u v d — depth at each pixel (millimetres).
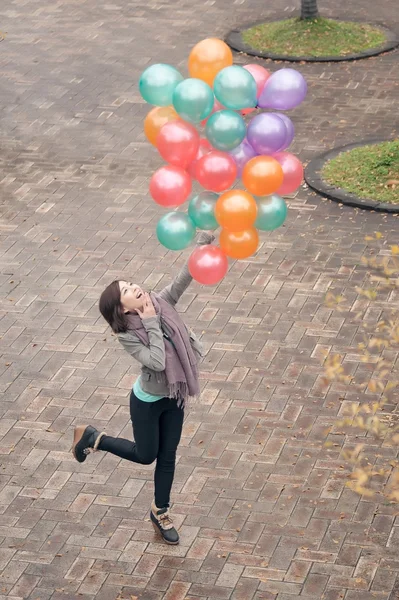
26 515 7168
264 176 5801
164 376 6211
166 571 6617
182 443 7820
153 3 20375
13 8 20422
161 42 18109
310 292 9977
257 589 6430
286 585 6445
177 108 5812
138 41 18234
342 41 17359
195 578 6547
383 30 18062
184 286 6395
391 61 16781
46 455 7781
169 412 6449
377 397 8258
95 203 12250
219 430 7957
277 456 7637
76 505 7246
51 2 20781
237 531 6922
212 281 6195
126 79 16438
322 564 6594
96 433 6801
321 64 16781
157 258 10883
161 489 6691
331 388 8398
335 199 11938
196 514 7094
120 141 14070
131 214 11938
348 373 8594
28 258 10938
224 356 8922
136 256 10938
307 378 8555
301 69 16594
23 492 7398
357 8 19344
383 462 7492
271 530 6910
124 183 12773
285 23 18156
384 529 6863
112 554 6781
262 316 9562
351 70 16453
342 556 6652
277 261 10617
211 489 7332
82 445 6852
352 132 14008
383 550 6684
